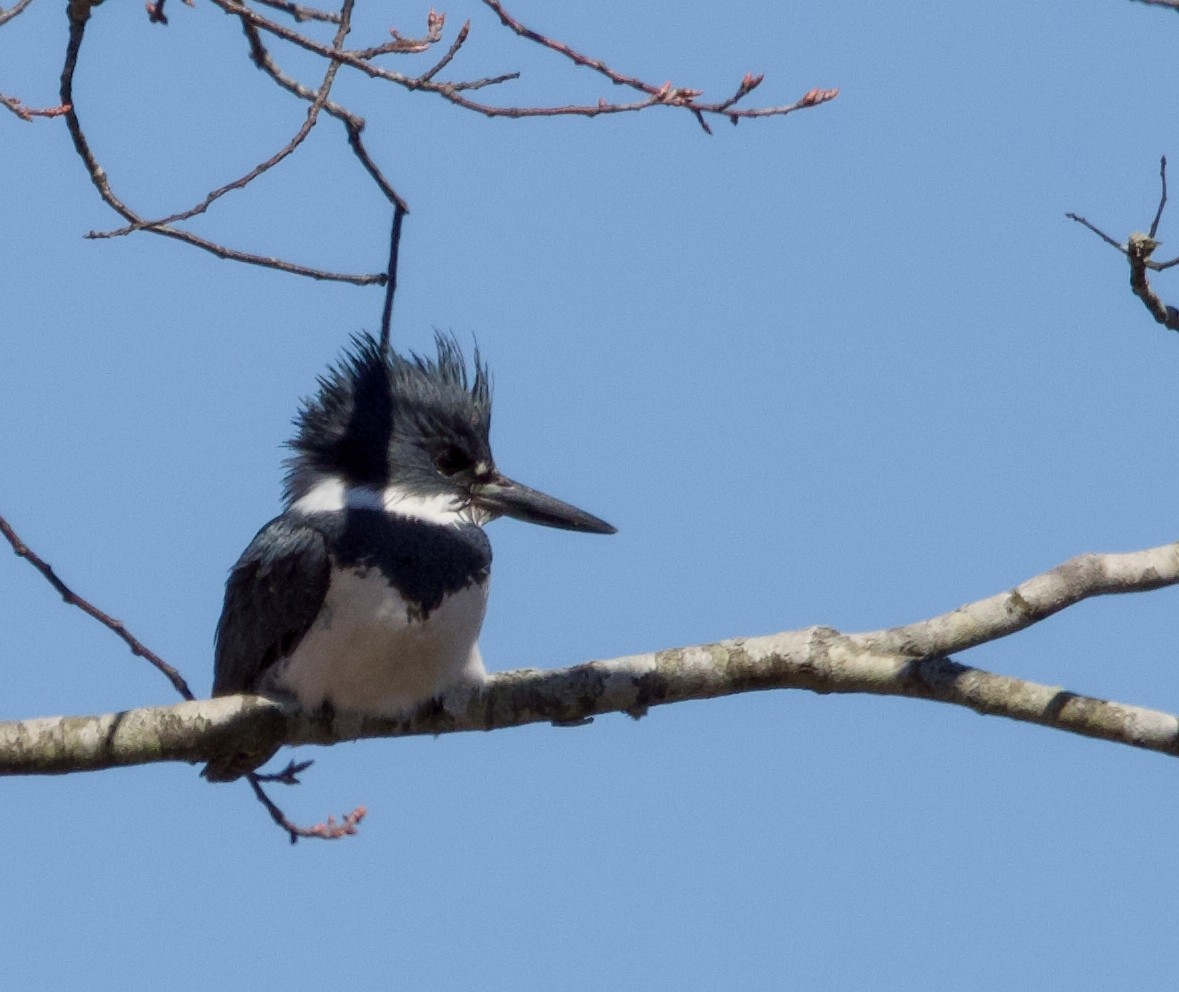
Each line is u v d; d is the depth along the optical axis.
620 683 9.58
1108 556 9.24
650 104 8.39
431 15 8.88
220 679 10.85
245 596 10.40
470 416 11.16
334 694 9.97
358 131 10.03
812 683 9.27
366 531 10.14
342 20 8.57
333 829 10.86
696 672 9.45
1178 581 9.21
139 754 8.94
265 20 8.09
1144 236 8.85
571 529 11.16
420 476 10.96
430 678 9.95
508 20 8.33
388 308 10.29
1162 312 8.99
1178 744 8.69
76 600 9.41
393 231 10.26
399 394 11.10
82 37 8.18
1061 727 8.86
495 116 8.30
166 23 9.16
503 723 9.92
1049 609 9.11
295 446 11.25
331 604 10.00
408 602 9.95
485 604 10.19
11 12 8.22
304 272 9.43
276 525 10.61
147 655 9.61
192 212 8.34
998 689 8.94
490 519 11.28
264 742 9.38
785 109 8.63
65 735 8.82
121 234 8.23
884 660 9.16
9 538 9.24
